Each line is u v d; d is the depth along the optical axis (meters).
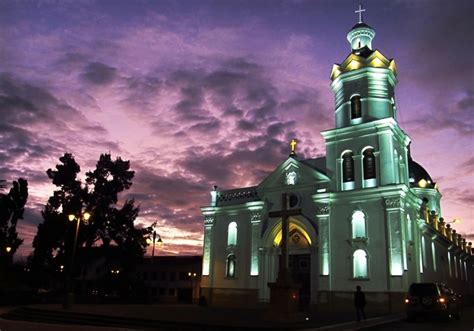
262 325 18.36
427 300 21.47
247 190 37.94
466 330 17.86
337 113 34.69
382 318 22.78
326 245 30.80
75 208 42.25
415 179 49.53
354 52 36.34
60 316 24.09
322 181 32.94
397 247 28.02
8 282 47.50
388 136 30.86
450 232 44.66
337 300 29.39
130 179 46.59
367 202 30.11
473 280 54.34
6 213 50.69
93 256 48.81
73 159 45.41
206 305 36.47
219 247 37.94
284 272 21.36
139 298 42.72
